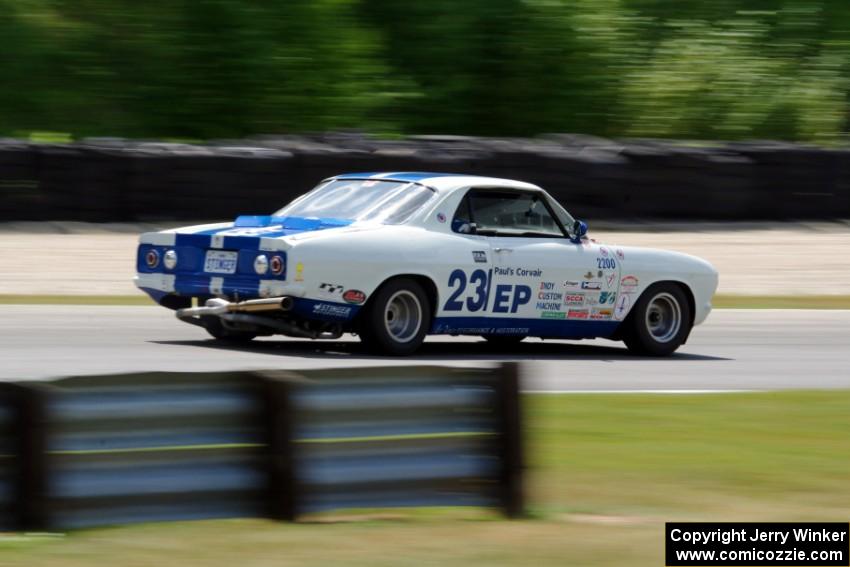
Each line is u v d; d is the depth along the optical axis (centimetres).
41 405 1584
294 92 10112
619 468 2238
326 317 3391
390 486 1784
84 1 10025
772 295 6334
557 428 2591
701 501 2017
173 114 9925
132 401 1641
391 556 1606
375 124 10356
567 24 11181
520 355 3931
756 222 8950
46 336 3847
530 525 1814
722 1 12350
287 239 3325
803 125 11319
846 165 9156
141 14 9994
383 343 3484
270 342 3866
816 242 8306
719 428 2672
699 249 7800
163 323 4359
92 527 1628
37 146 7425
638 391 3188
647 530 1816
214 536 1642
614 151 8738
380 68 10581
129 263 6334
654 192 8700
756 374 3709
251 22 10044
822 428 2709
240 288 3397
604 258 3903
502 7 11094
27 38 9775
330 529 1714
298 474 1720
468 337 4425
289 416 1712
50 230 7312
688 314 4125
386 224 3566
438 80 10931
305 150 7856
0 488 1593
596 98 11156
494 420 1853
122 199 7544
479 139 8669
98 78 9856
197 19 10019
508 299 3694
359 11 11012
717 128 11225
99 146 7594
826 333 4947
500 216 3734
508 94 11025
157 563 1519
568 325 3862
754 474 2222
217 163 7662
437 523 1794
